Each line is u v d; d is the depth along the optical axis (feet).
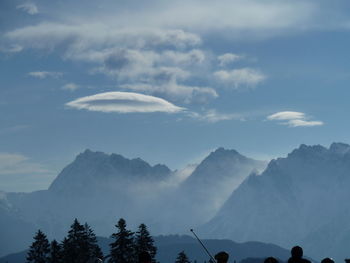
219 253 99.81
